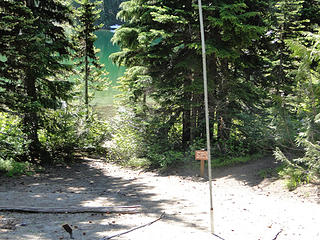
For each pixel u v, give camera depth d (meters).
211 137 15.11
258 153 13.80
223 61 14.51
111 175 13.45
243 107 14.81
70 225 6.14
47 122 15.85
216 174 12.61
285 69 16.55
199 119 14.87
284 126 10.87
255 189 9.99
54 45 14.79
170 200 8.77
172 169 13.94
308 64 9.40
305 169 10.10
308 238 5.75
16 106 12.51
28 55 12.45
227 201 8.58
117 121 18.97
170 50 14.27
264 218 6.94
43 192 9.46
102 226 6.15
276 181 10.24
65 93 15.00
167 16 12.45
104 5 96.31
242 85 14.09
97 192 9.88
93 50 24.12
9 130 13.80
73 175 13.24
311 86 9.36
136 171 14.46
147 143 15.70
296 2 15.32
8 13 12.56
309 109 9.75
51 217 6.77
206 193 9.68
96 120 20.56
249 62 14.97
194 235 5.74
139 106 16.33
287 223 6.58
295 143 10.98
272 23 15.45
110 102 36.34
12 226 5.86
